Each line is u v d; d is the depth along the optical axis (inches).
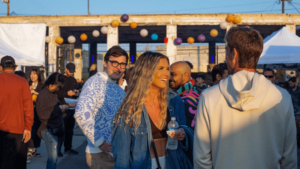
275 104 52.1
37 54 424.5
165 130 73.8
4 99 123.2
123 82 182.9
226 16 569.0
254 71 56.2
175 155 73.7
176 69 108.0
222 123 53.9
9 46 267.6
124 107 69.4
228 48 57.9
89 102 88.1
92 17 581.3
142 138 68.9
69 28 679.1
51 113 136.8
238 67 56.2
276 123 52.1
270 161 52.2
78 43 915.4
